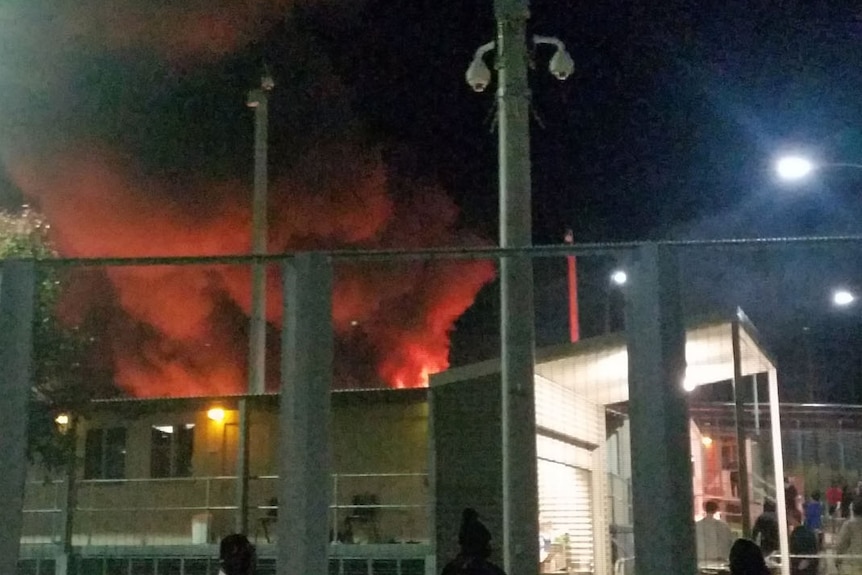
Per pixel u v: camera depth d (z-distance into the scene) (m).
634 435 5.86
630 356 5.95
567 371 14.47
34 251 13.22
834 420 21.00
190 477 19.02
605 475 16.47
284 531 5.79
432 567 15.18
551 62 9.82
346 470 17.94
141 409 19.19
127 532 19.05
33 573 18.16
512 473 8.14
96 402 15.81
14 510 5.92
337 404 18.08
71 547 18.39
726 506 18.97
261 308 18.81
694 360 14.80
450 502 15.32
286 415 5.97
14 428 6.01
